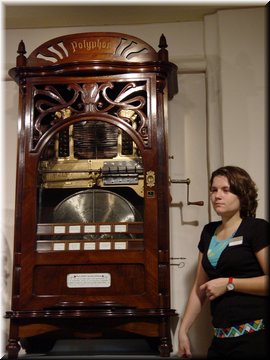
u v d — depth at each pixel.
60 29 2.54
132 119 2.01
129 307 1.82
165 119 2.03
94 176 2.04
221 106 2.33
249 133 2.29
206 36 2.44
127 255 1.88
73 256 1.89
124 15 2.44
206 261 1.75
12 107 2.48
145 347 2.19
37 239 1.92
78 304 1.81
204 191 2.34
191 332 2.20
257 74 2.35
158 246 1.88
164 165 1.96
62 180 2.05
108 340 2.21
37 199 1.96
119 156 2.06
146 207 1.91
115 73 2.03
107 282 1.87
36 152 1.98
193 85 2.44
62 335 1.87
